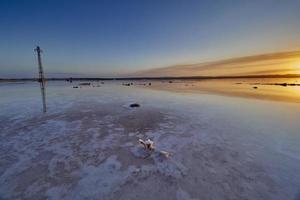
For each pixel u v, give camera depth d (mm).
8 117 8414
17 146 5117
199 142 5418
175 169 3906
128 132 6363
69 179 3553
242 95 17656
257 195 3088
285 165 4059
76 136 5934
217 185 3355
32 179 3549
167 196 3080
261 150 4844
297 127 6887
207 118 8320
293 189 3244
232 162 4199
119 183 3428
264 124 7312
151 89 27094
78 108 10664
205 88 29156
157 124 7355
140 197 3059
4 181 3482
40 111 9766
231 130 6539
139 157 4445
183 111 9859
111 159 4359
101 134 6141
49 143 5340
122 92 21453
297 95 17562
